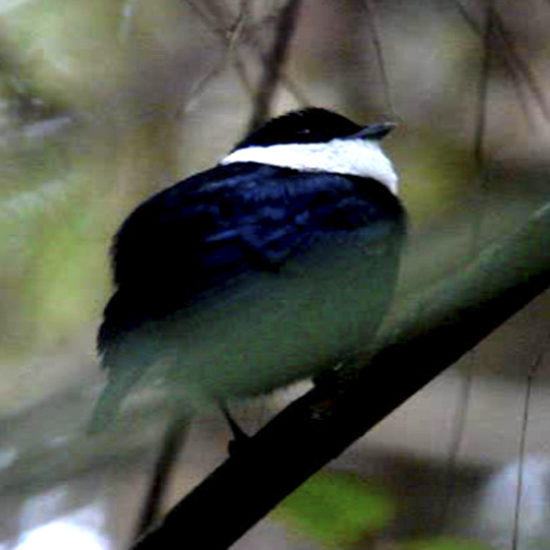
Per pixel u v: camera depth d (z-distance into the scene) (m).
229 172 8.87
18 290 10.89
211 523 6.57
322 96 12.62
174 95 12.00
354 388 6.70
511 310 6.43
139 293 7.65
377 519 6.34
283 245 8.01
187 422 7.74
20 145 11.35
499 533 11.35
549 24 12.45
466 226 6.55
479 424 12.55
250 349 6.97
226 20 10.62
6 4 11.82
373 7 12.14
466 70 12.33
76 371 8.93
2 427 6.37
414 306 6.59
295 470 6.64
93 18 11.95
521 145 11.21
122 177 11.59
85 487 11.30
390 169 9.34
